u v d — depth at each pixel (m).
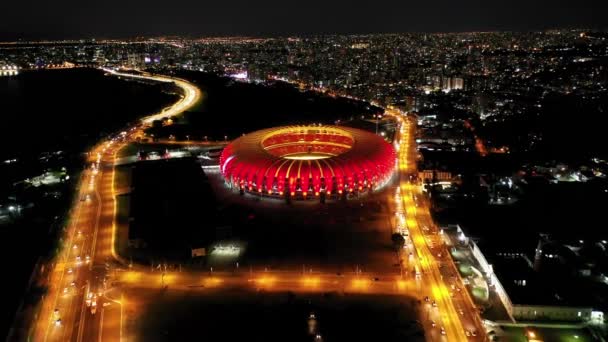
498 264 152.88
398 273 156.62
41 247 174.00
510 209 199.12
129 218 190.12
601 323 130.25
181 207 197.75
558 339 124.94
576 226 183.62
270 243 176.00
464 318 134.12
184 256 166.50
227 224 183.00
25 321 132.75
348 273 156.38
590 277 154.50
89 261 164.25
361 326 129.50
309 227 188.62
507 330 128.75
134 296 144.00
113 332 127.62
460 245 175.12
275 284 150.25
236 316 133.88
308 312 135.62
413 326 129.62
